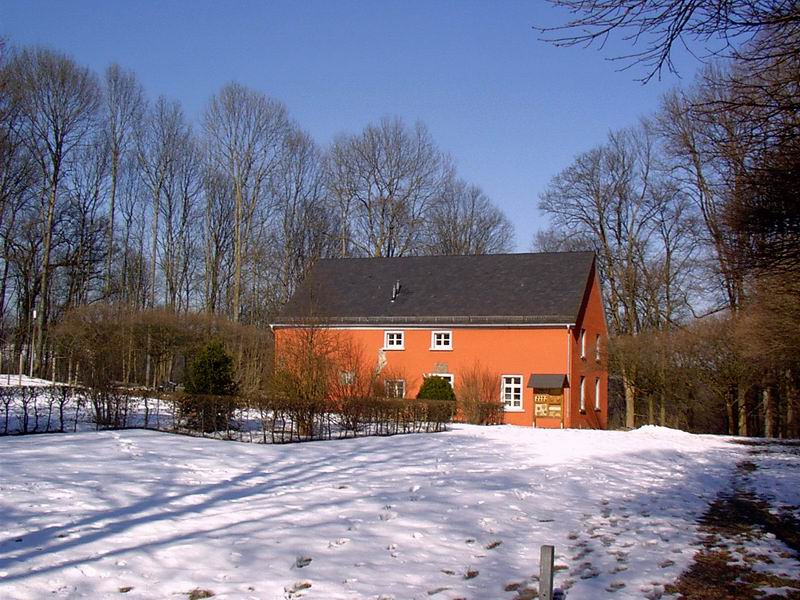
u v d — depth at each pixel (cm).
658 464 1805
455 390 3500
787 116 904
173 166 5403
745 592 768
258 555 816
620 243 4931
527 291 3878
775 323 2445
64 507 991
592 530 1024
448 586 749
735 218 1194
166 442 1672
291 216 5662
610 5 704
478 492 1227
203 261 5603
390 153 5734
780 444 2567
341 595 707
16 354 5059
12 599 669
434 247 6506
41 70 4512
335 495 1155
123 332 3772
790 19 740
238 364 3319
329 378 2236
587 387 3944
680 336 3750
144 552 809
